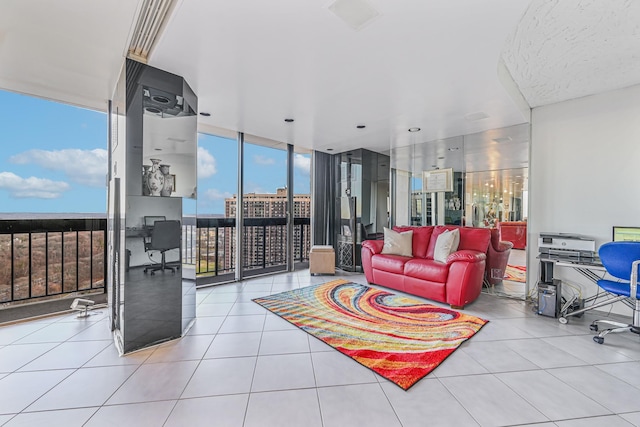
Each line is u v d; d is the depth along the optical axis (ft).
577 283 10.25
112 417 4.61
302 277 15.01
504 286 12.17
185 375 5.83
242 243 14.06
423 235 13.37
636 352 6.96
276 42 6.11
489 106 9.75
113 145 8.27
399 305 10.41
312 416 4.67
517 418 4.66
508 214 12.18
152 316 7.14
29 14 5.33
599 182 9.86
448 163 14.26
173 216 7.52
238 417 4.63
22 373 5.86
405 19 5.35
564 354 6.83
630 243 7.38
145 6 5.19
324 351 6.88
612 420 4.63
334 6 4.97
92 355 6.63
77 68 7.39
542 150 11.20
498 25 5.54
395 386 5.50
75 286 10.38
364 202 17.08
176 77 7.57
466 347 7.15
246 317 9.12
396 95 8.92
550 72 8.56
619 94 9.50
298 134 13.61
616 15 5.88
